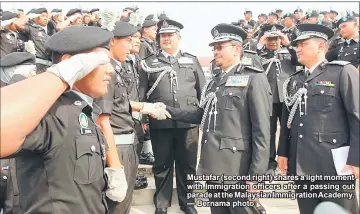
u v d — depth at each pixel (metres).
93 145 1.46
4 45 5.26
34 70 2.86
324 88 2.48
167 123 3.66
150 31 5.41
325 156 2.43
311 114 2.53
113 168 1.91
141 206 4.02
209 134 2.68
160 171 3.83
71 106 1.43
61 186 1.35
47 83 1.12
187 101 3.75
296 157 2.58
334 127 2.43
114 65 2.67
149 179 4.46
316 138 2.47
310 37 2.54
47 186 1.35
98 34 1.45
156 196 3.85
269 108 2.55
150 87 3.82
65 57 1.43
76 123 1.42
